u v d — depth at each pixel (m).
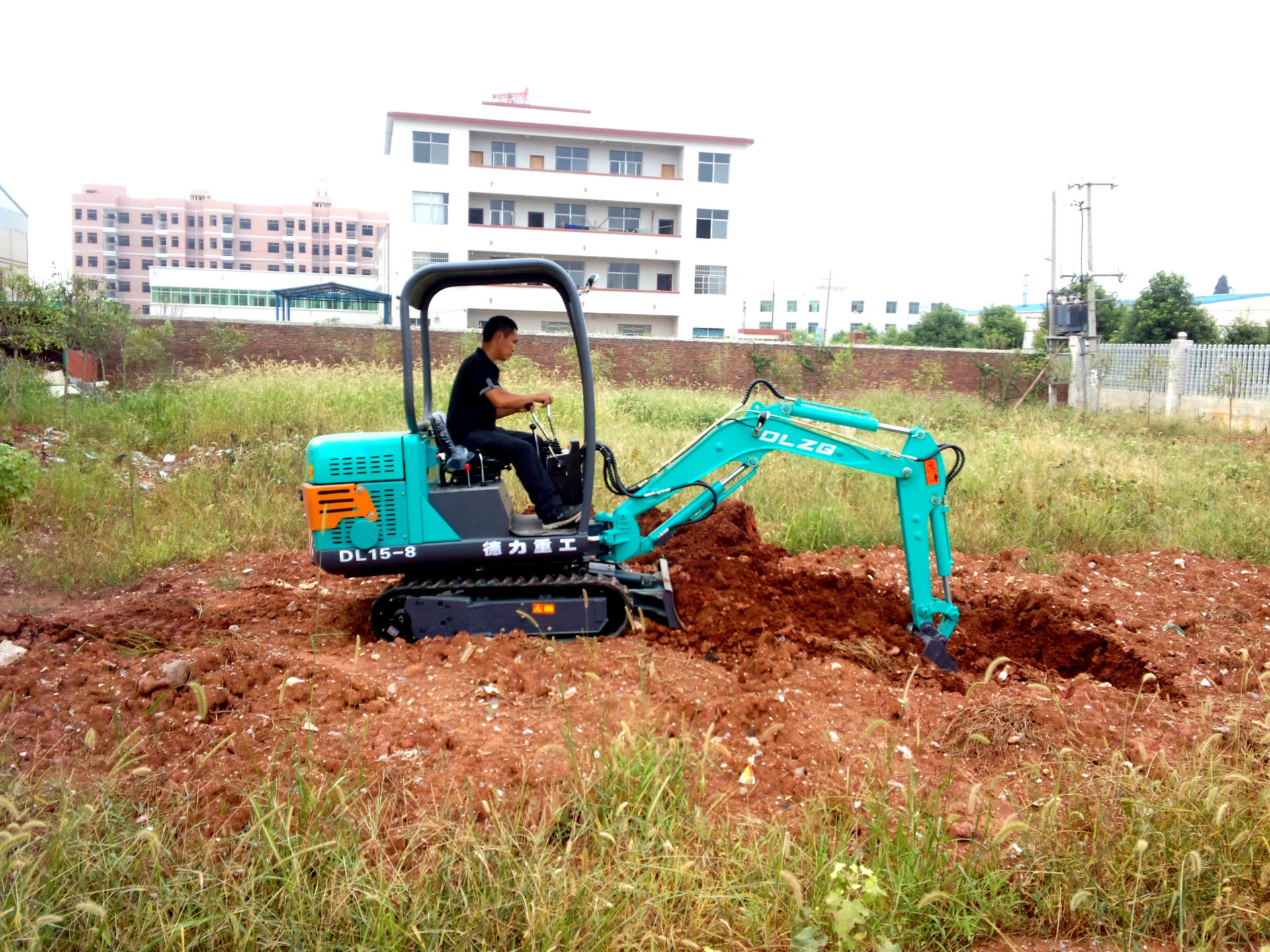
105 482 8.95
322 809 3.35
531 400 5.80
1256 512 9.17
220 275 67.19
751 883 3.15
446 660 5.09
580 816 3.46
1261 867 3.29
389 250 43.91
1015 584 7.32
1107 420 21.11
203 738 4.08
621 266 46.25
